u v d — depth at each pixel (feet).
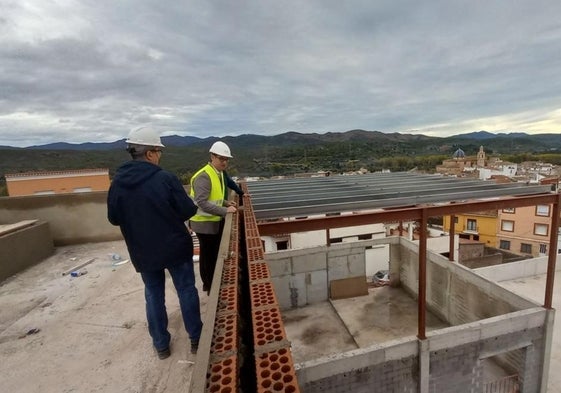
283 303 28.71
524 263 38.11
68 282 13.28
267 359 2.90
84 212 19.19
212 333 3.32
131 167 7.20
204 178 10.19
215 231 10.79
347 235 60.80
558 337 25.93
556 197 16.39
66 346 8.68
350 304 28.58
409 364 17.03
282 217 13.38
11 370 7.72
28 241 15.37
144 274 7.68
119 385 7.13
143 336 9.11
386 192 17.13
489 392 19.21
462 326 17.70
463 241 84.69
